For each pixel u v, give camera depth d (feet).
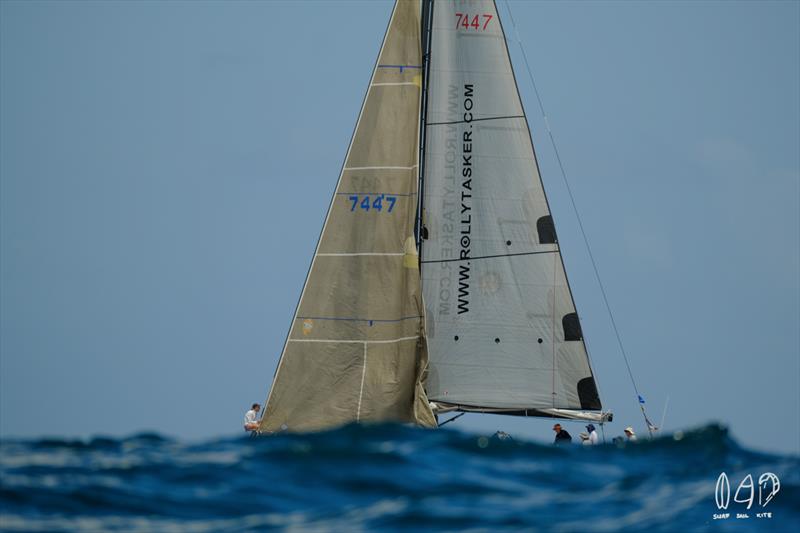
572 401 371.97
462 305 371.97
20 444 279.49
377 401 351.87
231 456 252.83
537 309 372.99
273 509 215.51
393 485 230.48
